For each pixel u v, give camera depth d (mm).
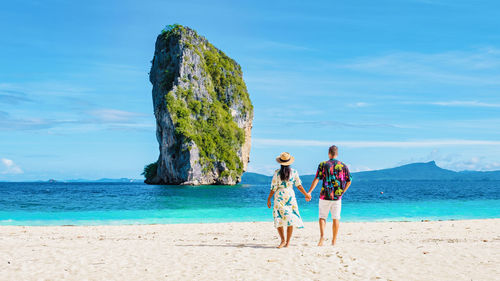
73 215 19391
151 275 5820
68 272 6008
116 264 6562
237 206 25484
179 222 16625
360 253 7023
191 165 88438
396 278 5438
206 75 106250
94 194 45125
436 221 15336
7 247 8250
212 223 15109
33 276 5758
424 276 5504
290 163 7820
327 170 8016
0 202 29266
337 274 5699
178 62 97250
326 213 8078
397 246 7809
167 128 92250
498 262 6215
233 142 104312
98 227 13719
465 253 6969
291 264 6312
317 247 7688
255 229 13008
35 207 24375
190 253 7488
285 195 7781
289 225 7695
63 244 8836
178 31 101438
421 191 54000
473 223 14445
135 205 26266
